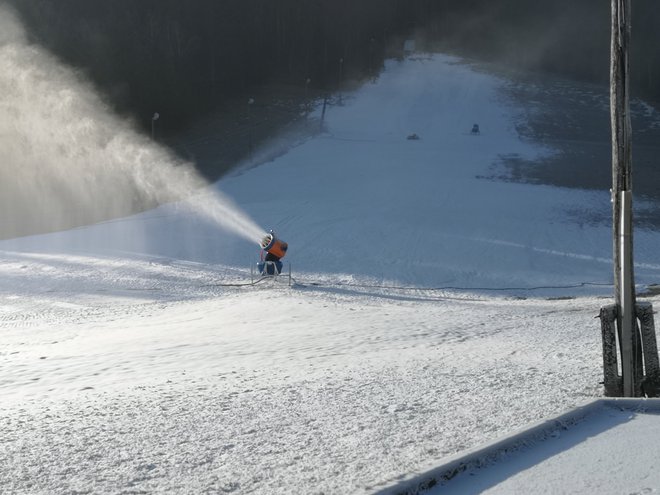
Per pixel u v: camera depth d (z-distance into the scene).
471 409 5.47
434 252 35.22
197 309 21.81
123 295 25.77
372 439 4.65
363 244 36.38
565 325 15.09
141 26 110.12
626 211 6.12
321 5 148.75
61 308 23.39
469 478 3.78
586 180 57.59
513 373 7.46
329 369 9.06
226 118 97.50
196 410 6.16
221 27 122.00
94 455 4.61
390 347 12.15
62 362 12.03
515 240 38.66
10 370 11.23
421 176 58.12
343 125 90.75
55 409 6.82
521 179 57.72
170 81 94.88
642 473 3.75
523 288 29.12
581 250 36.88
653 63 137.00
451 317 17.84
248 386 7.71
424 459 4.06
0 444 5.11
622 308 6.04
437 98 108.25
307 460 4.22
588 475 3.75
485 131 87.38
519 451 4.22
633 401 5.20
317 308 20.47
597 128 89.38
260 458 4.33
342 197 50.06
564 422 4.71
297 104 105.69
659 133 92.19
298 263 32.50
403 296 25.98
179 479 3.96
